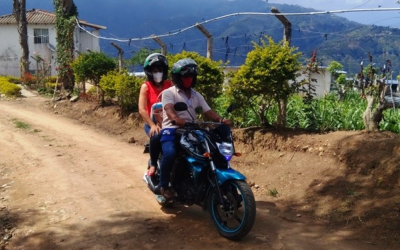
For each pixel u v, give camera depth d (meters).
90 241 5.07
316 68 7.89
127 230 5.35
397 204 5.45
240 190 4.80
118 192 6.89
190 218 5.71
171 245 4.90
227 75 8.28
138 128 11.98
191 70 5.32
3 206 6.42
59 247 4.94
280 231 5.22
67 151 9.98
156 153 5.72
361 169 6.29
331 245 4.83
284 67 7.43
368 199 5.73
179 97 5.43
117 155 9.52
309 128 7.97
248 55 7.77
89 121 14.18
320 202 5.95
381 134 6.82
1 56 39.25
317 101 8.40
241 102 8.09
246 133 8.33
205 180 5.12
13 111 17.11
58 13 19.08
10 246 5.07
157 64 6.07
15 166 8.76
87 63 15.32
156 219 5.70
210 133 5.08
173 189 5.45
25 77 27.17
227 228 5.03
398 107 8.48
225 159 4.88
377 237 4.97
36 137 11.75
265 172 7.28
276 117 8.84
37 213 6.06
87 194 6.80
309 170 6.82
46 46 38.91
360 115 8.03
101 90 14.73
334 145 6.89
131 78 12.48
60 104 17.39
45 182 7.53
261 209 5.95
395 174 5.85
